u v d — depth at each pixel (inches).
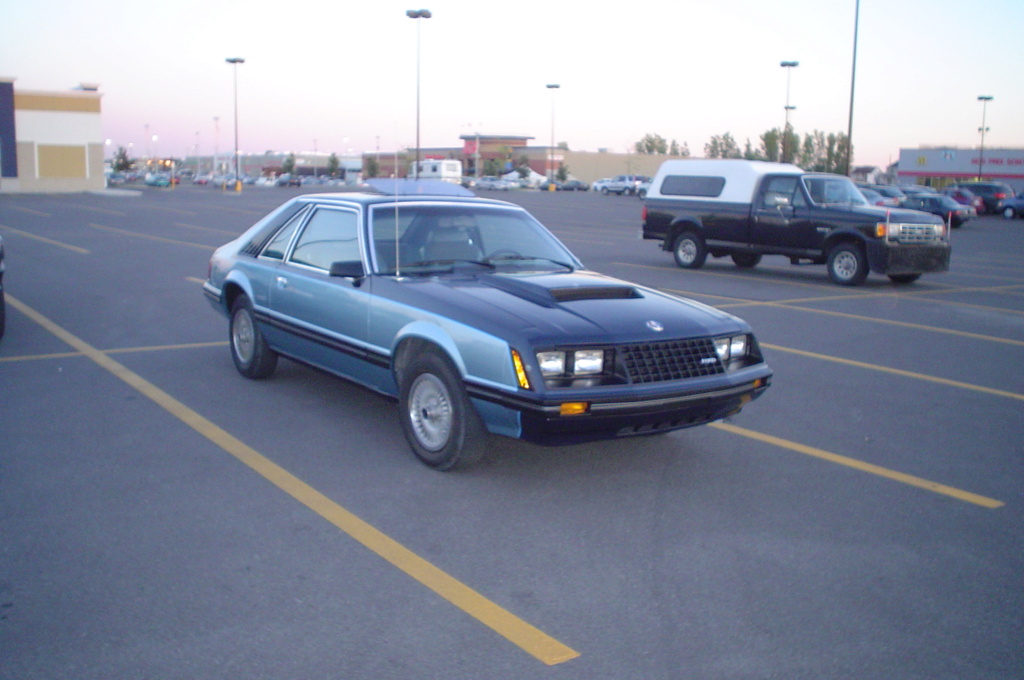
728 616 136.7
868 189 1393.9
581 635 130.0
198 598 138.1
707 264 706.2
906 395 283.1
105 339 344.8
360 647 125.2
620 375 178.5
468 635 129.2
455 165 1851.6
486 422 184.5
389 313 204.4
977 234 1195.3
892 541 167.0
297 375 286.7
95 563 149.4
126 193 2175.2
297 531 164.4
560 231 1066.1
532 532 166.6
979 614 139.3
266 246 265.7
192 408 245.8
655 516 176.2
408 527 167.5
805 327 409.4
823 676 121.0
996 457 220.2
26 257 649.0
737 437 232.8
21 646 123.3
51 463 198.4
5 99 2267.5
